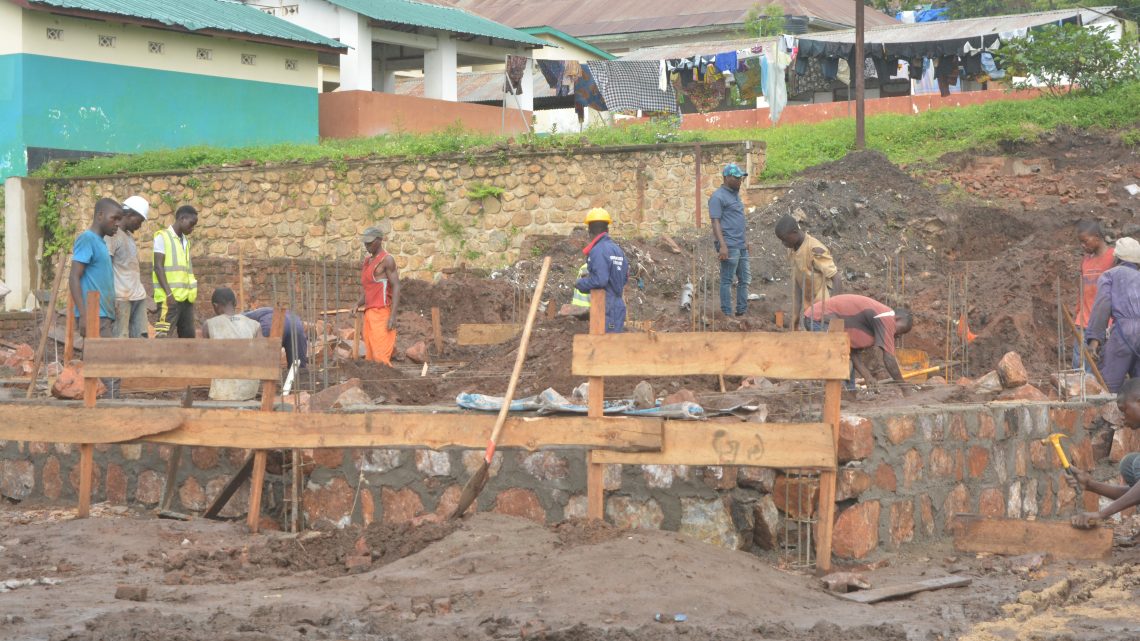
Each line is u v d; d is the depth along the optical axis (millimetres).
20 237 25359
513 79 30078
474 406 7777
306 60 31391
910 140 26828
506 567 6605
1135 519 9125
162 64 28500
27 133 26281
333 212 23594
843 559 7250
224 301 10797
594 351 7164
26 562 7254
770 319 16219
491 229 22594
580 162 22031
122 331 11266
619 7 49750
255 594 6273
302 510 8430
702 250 19438
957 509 8281
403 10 34438
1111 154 25438
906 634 5570
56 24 26609
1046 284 17531
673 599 5887
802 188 20984
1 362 13719
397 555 7105
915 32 36469
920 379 11523
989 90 33438
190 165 25031
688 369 6980
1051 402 9477
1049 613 6121
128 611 5820
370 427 7680
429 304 19078
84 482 8492
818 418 7547
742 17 45281
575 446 7242
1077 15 35000
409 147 23375
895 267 19594
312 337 11344
